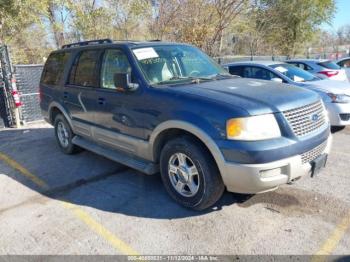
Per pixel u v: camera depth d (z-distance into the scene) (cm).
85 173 489
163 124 356
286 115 317
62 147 588
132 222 348
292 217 344
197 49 493
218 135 312
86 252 302
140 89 385
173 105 347
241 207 367
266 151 299
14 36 1381
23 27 1335
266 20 2267
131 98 393
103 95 439
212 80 407
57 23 1466
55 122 595
